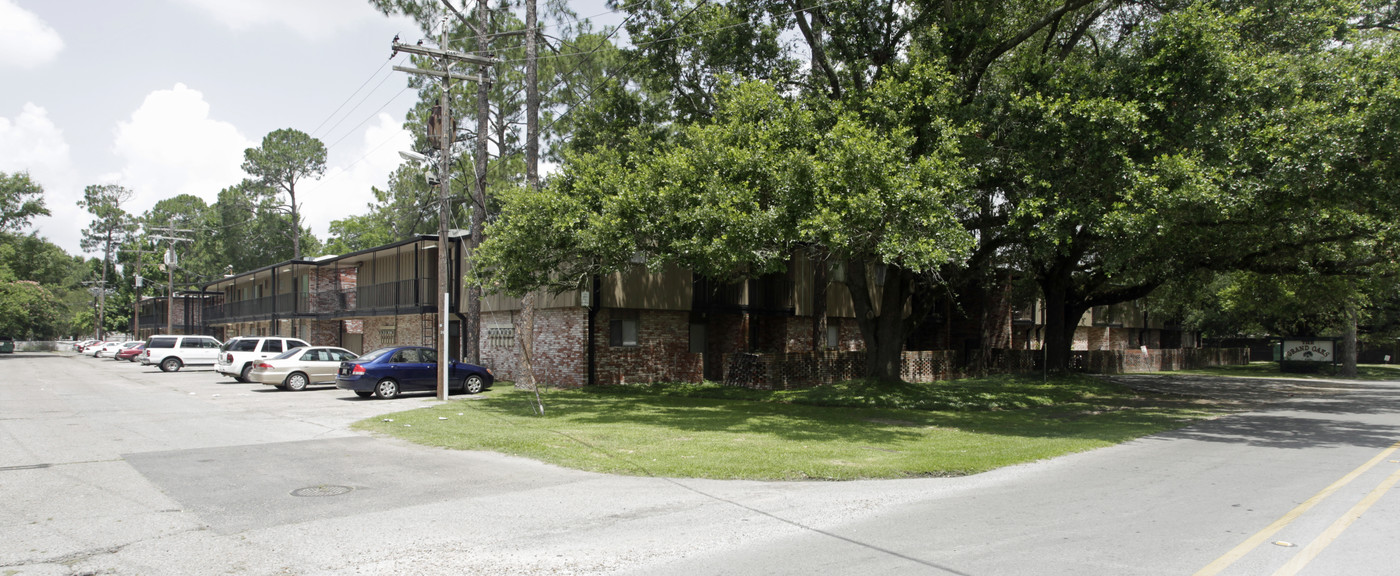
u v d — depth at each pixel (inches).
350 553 237.0
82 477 358.9
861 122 622.5
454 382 856.9
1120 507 302.5
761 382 909.8
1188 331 2256.4
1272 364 1957.4
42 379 1150.3
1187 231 660.7
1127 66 595.5
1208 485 350.0
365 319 1441.9
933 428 575.8
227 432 523.8
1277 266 805.2
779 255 596.4
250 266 2859.3
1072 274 1129.4
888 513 293.1
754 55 760.3
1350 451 465.4
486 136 960.3
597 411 660.1
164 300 2618.1
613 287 894.4
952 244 560.1
